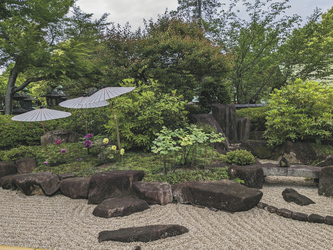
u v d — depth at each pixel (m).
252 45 11.96
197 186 3.36
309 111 5.79
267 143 6.20
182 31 8.50
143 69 7.60
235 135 7.41
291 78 11.74
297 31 11.27
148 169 4.31
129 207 3.09
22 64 9.05
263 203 3.26
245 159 4.45
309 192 3.92
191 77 8.24
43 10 9.16
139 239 2.38
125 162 4.73
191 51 7.48
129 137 5.37
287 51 11.41
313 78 12.29
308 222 2.85
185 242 2.39
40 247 2.32
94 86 11.66
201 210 3.18
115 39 7.58
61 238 2.50
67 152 5.28
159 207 3.28
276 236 2.52
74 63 9.30
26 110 11.14
